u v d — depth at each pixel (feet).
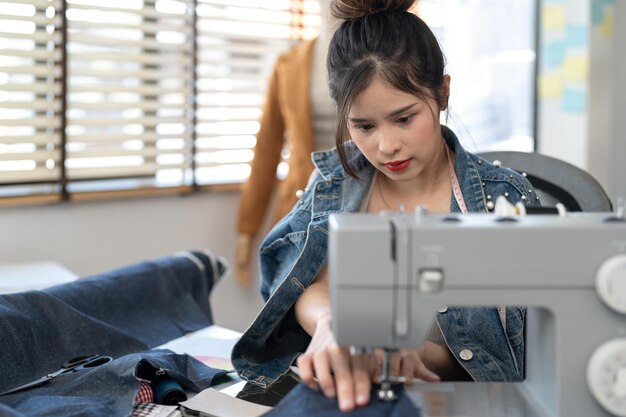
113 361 4.04
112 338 4.77
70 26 8.62
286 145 9.74
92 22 8.79
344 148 4.52
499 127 12.03
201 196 9.80
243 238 9.86
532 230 3.18
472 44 11.69
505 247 3.18
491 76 11.89
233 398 3.94
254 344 4.34
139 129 9.42
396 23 4.06
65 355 4.54
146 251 9.40
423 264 3.20
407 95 3.95
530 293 3.20
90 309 4.97
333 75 4.21
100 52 8.95
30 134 8.54
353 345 3.28
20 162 8.52
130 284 5.28
